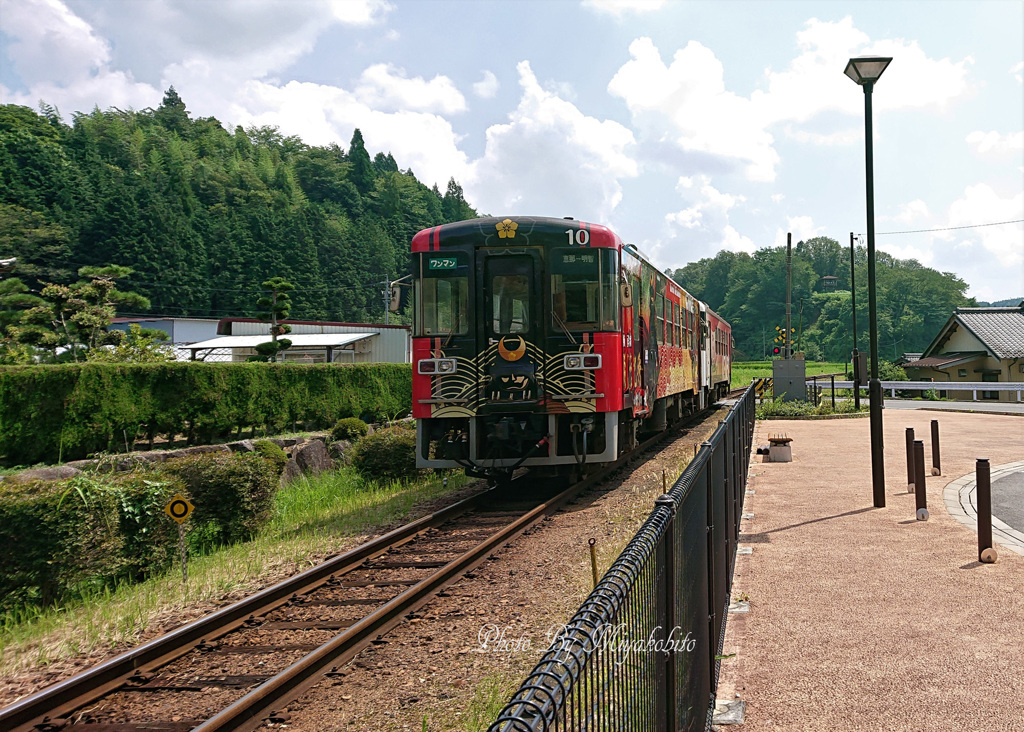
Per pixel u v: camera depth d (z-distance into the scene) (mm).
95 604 7117
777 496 10180
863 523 8289
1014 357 35312
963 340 40031
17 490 7453
